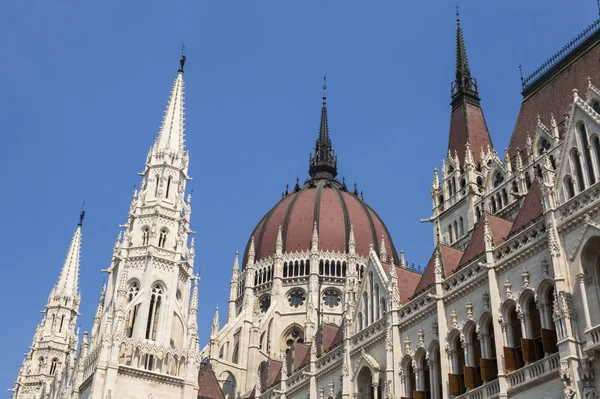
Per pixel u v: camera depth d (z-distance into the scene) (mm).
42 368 122000
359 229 118375
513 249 48688
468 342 50906
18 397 119062
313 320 103875
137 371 80188
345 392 62562
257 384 81688
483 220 55906
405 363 57594
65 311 128625
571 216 44219
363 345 62844
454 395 50438
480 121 84875
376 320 63094
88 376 81188
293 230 117688
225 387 100250
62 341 125562
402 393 56594
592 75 63156
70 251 135375
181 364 84312
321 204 120438
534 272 46281
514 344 46688
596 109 57938
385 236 121938
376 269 65312
